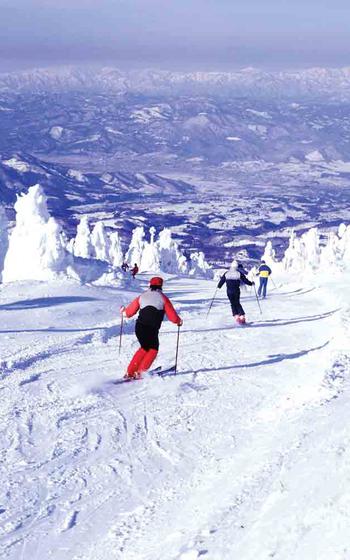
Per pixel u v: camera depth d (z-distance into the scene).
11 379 11.68
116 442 8.47
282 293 32.41
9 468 7.52
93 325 18.28
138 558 5.17
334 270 46.62
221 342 15.88
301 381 11.40
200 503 6.22
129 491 6.89
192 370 12.69
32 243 30.70
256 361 13.55
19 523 6.12
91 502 6.61
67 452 8.08
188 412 9.82
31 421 9.29
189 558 4.70
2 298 22.83
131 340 16.16
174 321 12.02
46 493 6.84
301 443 7.05
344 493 5.01
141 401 10.45
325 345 15.03
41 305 21.34
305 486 5.54
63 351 14.45
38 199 31.28
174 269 70.75
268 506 5.41
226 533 5.07
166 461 7.77
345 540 4.18
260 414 9.50
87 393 10.84
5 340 15.42
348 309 20.53
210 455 7.88
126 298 24.73
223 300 27.59
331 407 8.52
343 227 68.75
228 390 11.12
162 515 6.15
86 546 5.63
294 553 4.27
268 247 73.88
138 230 69.50
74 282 28.03
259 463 6.85
